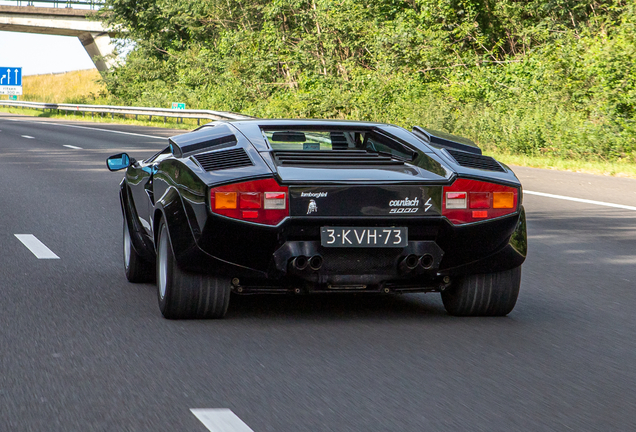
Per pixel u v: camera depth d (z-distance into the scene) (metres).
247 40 61.88
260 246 7.10
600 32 35.47
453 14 49.25
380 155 8.47
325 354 6.63
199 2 70.19
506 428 4.97
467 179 7.26
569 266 11.14
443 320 7.96
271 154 7.42
